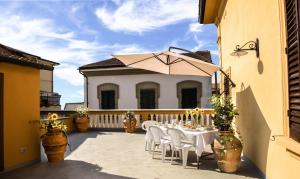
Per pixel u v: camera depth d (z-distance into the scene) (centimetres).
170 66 897
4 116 638
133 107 1770
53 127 739
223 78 1091
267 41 509
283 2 411
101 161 741
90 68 1808
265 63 526
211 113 1193
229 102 680
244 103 727
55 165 701
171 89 1722
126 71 1786
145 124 934
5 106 642
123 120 1341
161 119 1311
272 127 489
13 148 662
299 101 339
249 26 645
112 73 1809
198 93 1680
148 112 1340
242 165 668
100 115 1414
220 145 620
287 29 387
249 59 661
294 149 337
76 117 1361
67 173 626
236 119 850
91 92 1845
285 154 414
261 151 568
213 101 690
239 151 609
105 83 1822
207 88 1673
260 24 553
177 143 683
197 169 646
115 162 729
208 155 773
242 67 743
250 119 662
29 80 725
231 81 863
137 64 888
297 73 349
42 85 2192
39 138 752
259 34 563
